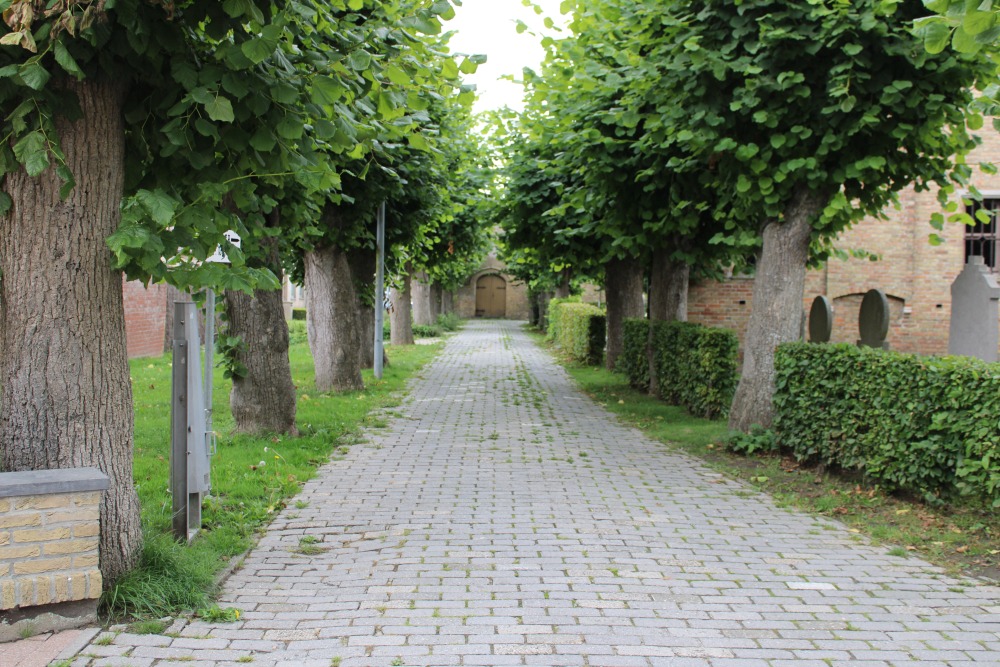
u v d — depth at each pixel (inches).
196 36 182.2
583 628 162.6
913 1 292.8
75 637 150.1
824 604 178.2
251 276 171.6
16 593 148.1
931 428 240.8
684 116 340.8
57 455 163.5
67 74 161.0
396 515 251.6
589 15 364.2
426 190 572.4
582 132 424.5
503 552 213.6
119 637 151.8
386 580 191.0
